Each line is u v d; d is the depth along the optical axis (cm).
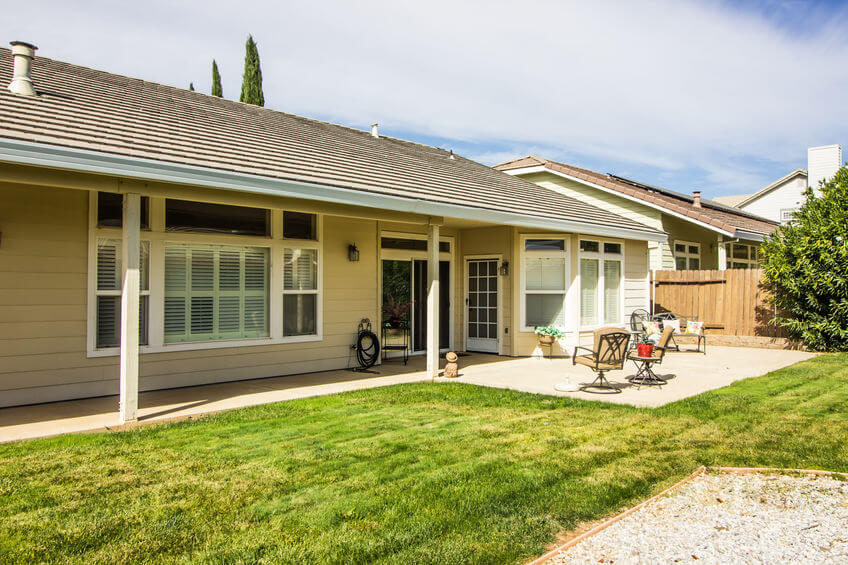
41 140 516
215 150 699
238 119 995
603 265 1284
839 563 338
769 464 490
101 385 746
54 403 707
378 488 424
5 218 677
